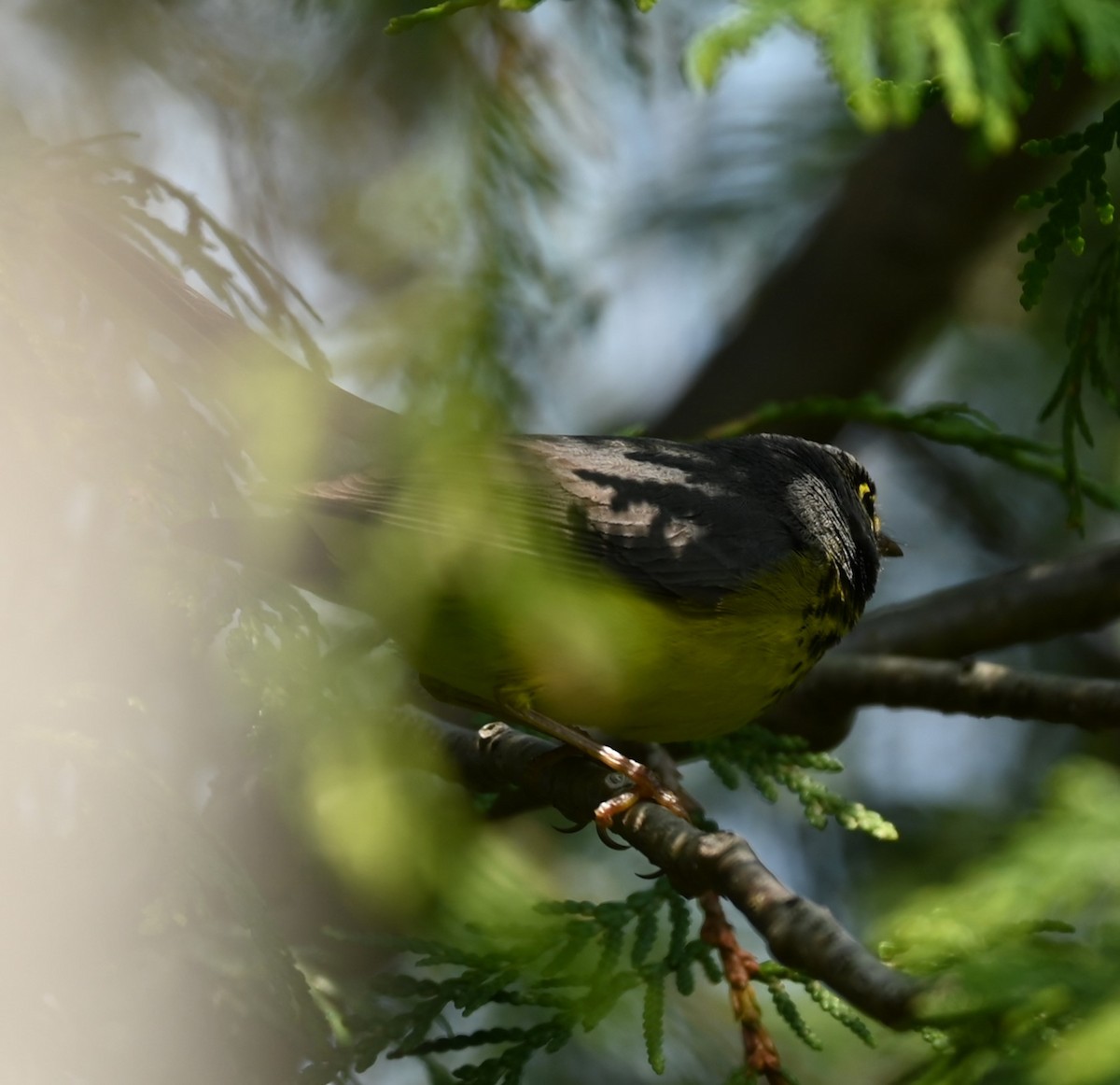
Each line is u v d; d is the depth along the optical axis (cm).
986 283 1658
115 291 779
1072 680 964
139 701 748
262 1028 769
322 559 815
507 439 952
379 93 1323
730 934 726
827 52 723
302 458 745
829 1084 1158
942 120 1512
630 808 829
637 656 905
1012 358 1662
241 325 777
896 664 1041
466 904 948
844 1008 709
